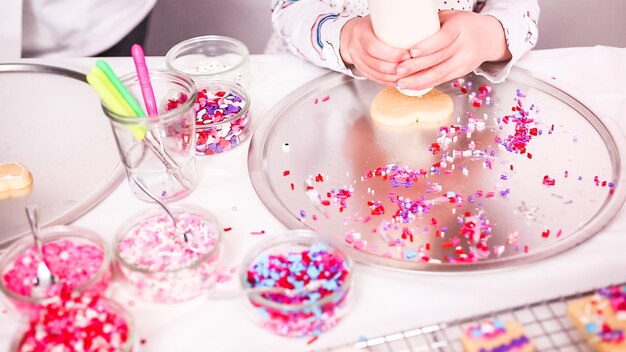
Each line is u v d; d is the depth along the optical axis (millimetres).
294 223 800
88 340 620
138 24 1519
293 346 666
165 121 804
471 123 967
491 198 832
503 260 741
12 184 869
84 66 1126
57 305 650
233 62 1119
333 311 668
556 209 808
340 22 1080
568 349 628
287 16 1188
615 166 868
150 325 691
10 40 1260
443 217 807
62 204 849
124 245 741
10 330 689
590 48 1130
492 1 1173
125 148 830
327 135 962
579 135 932
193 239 745
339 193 849
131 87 890
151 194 808
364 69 1014
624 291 659
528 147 914
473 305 699
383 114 983
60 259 717
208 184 886
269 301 650
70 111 1026
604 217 788
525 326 651
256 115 1016
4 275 706
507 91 1040
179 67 1103
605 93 1024
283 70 1123
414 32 920
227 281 735
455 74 986
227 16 2156
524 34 1077
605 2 2049
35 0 1312
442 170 884
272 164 906
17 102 1045
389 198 840
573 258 744
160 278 689
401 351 633
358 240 777
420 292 715
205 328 688
